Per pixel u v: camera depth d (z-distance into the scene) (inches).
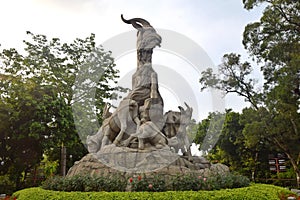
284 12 818.8
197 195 271.6
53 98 751.7
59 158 859.4
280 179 1011.9
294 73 769.6
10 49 816.3
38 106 703.7
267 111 895.1
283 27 837.2
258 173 1155.9
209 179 331.0
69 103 822.5
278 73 853.8
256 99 959.6
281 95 809.5
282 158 1130.0
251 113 909.8
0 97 744.3
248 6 868.0
